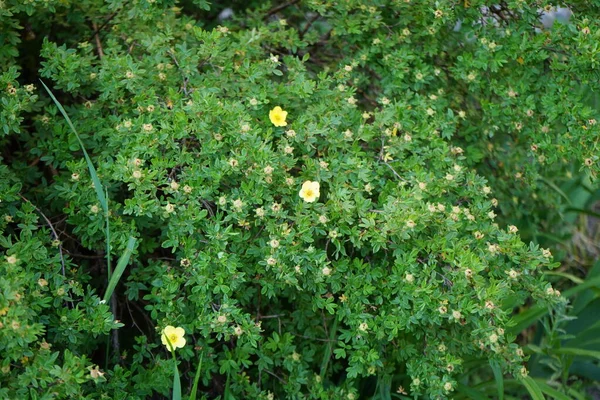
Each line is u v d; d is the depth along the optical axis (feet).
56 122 8.94
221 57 9.14
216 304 8.42
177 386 7.66
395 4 9.77
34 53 10.44
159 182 7.96
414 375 8.52
